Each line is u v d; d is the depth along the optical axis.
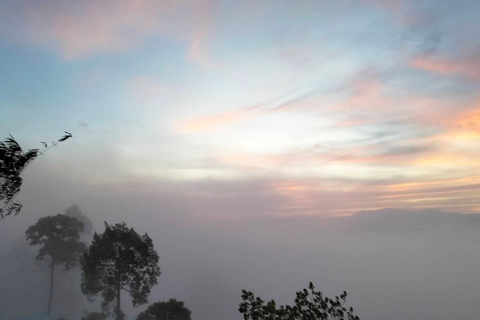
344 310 10.48
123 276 41.19
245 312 10.44
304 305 10.61
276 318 10.16
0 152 7.66
